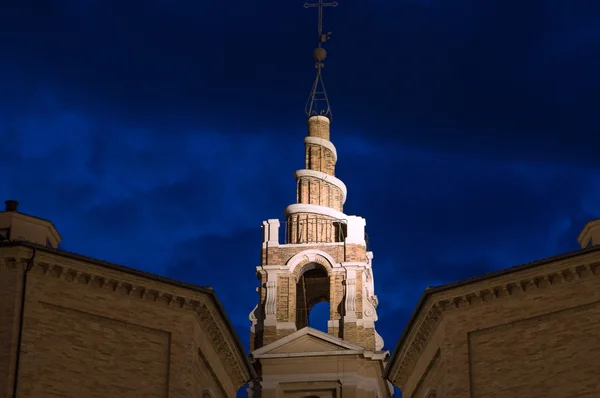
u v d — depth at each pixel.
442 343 51.59
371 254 89.25
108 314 49.47
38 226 52.00
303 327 88.44
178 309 51.31
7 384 46.44
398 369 58.53
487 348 50.19
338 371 82.06
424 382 55.78
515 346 49.56
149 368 49.94
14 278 47.72
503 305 50.16
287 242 90.00
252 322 87.06
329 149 93.62
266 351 82.75
